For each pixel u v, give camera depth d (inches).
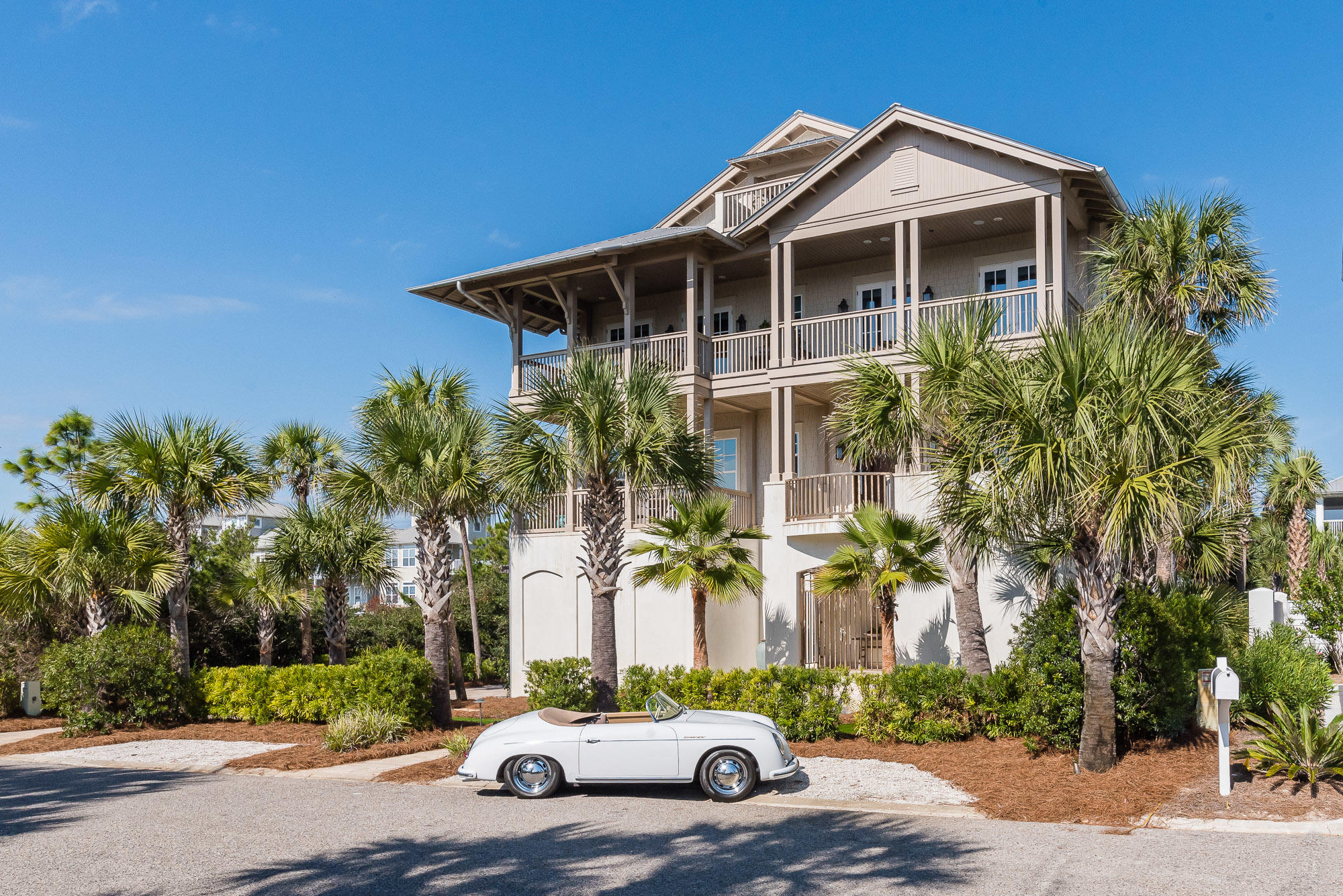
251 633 1134.4
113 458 677.9
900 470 718.5
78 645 647.8
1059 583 621.3
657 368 617.6
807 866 297.7
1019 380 412.5
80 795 434.6
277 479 856.3
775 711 538.6
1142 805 368.8
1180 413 391.5
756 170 1002.1
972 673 557.9
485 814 381.4
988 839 330.0
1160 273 606.2
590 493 595.5
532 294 986.1
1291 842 318.3
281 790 444.5
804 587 756.6
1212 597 598.5
